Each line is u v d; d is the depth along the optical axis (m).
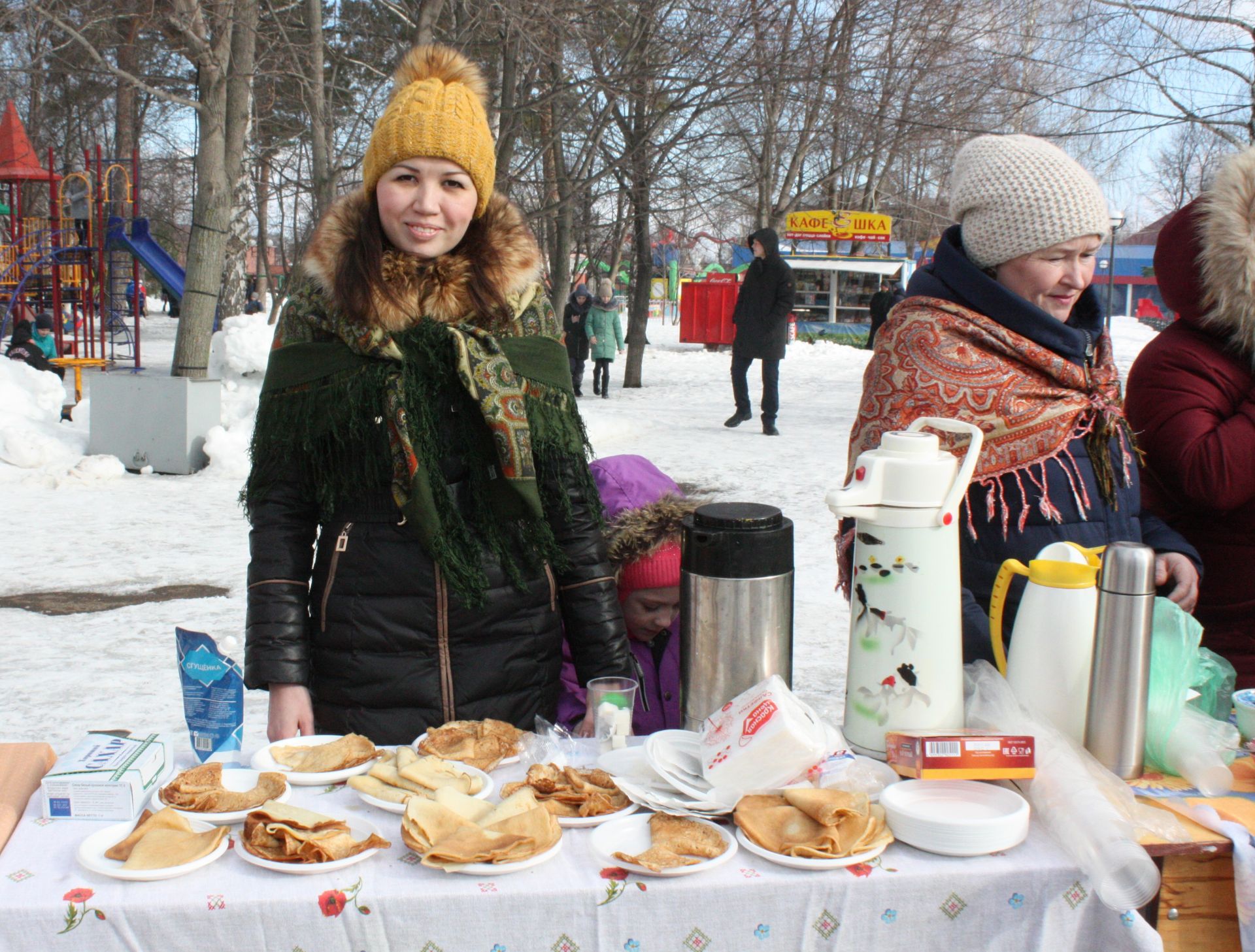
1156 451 2.33
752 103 12.80
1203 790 1.61
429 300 1.98
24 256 18.27
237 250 17.42
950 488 1.64
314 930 1.31
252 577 2.00
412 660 2.00
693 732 1.74
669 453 10.17
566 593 2.14
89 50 9.53
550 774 1.59
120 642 4.79
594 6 11.13
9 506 7.75
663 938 1.34
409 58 2.11
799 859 1.37
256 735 3.49
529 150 15.12
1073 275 2.10
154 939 1.29
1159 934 1.40
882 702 1.68
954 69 13.80
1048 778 1.52
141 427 9.18
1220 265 2.24
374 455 1.95
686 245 21.22
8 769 1.62
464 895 1.31
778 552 1.72
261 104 16.11
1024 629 1.75
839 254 29.66
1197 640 1.72
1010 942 1.39
